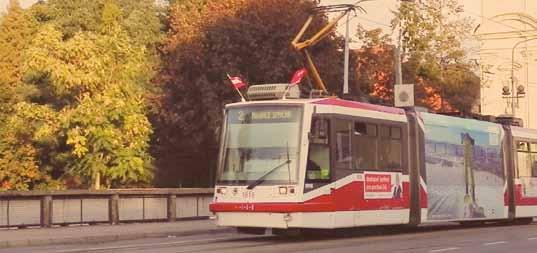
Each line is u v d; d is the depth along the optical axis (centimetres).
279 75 4038
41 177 4075
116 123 3662
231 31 4112
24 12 4872
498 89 7038
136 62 3916
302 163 1991
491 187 2848
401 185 2352
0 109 4241
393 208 2303
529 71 7175
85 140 3591
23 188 4019
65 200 2769
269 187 1995
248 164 2042
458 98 5347
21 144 4031
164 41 4872
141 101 3994
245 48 4106
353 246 1919
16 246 2183
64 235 2377
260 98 2139
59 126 3650
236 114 2100
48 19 4862
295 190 1973
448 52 5188
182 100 4319
